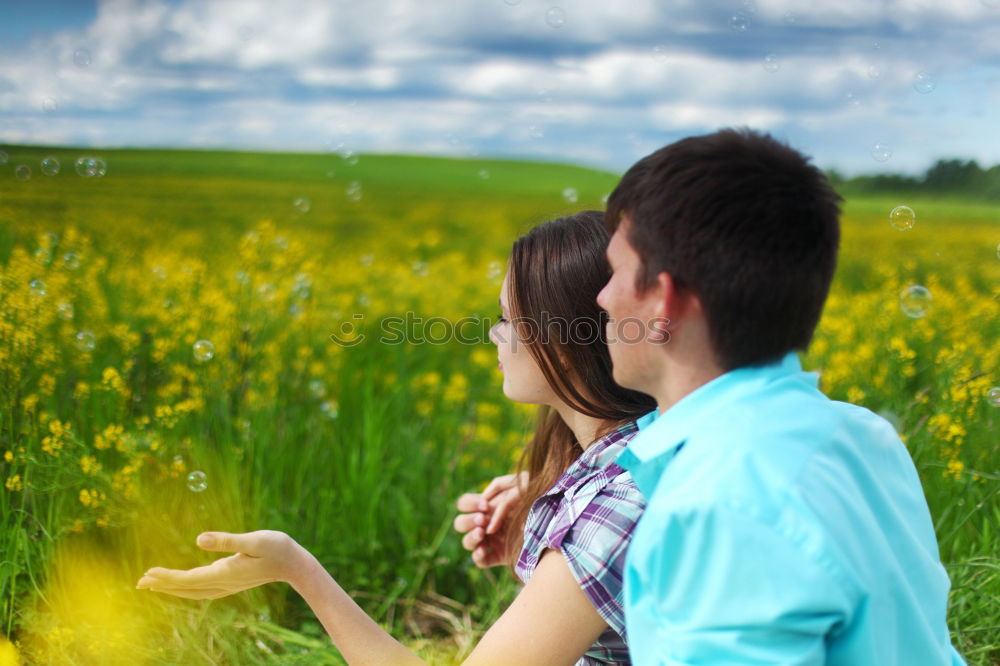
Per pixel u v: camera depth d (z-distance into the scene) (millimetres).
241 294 3412
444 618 2414
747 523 786
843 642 810
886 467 1006
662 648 838
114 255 5293
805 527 782
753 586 777
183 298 3490
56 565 2014
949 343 3285
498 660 1184
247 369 2824
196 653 2006
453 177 29688
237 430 2617
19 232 5398
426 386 3533
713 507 799
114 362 2770
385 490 2682
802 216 892
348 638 1229
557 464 1586
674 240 905
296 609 2332
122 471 2070
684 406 943
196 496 2322
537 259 1361
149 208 10945
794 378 950
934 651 888
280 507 2494
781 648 773
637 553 855
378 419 2867
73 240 4789
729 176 893
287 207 13766
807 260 896
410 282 5672
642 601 869
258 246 3908
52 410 2301
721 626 788
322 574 1234
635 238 945
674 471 887
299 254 4246
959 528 1967
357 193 5531
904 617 861
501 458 2857
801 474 828
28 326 2354
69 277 3572
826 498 820
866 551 831
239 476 2404
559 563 1210
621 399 1374
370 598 2459
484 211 16000
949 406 2262
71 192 11359
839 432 919
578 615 1192
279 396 2920
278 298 3539
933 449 2146
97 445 2068
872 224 11281
